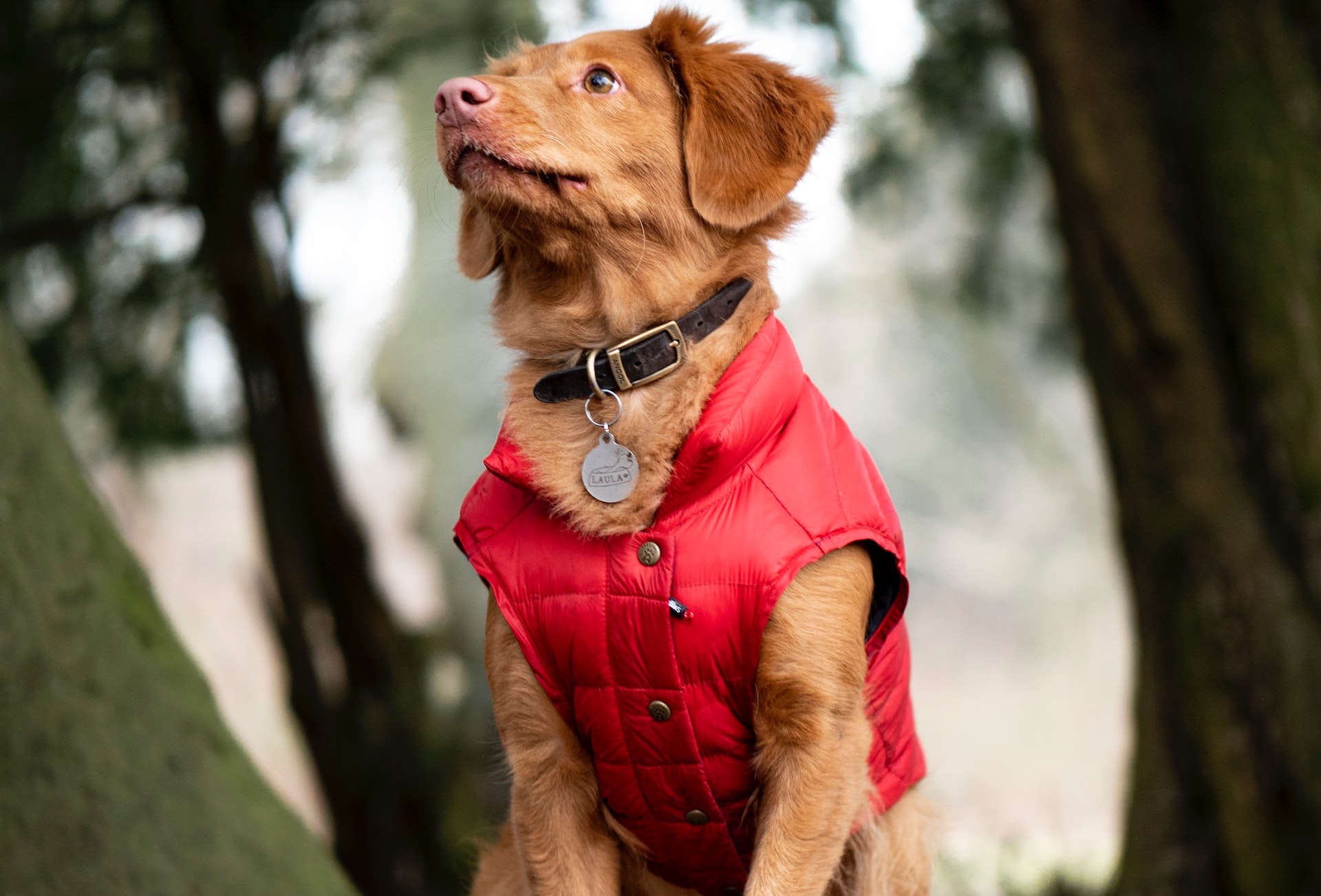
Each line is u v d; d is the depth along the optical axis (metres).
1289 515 5.89
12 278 7.91
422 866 8.34
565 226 2.89
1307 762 5.73
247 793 3.76
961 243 11.56
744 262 2.95
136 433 8.28
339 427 12.27
